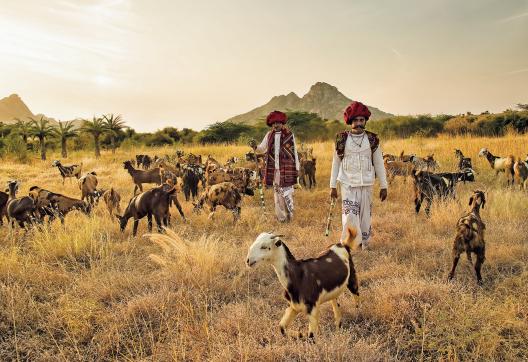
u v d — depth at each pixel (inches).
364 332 182.9
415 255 265.4
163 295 215.9
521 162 517.3
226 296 226.1
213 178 457.1
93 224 344.2
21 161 1280.8
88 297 220.8
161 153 1219.9
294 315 171.3
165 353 170.6
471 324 172.9
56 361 169.9
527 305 190.9
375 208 419.2
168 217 367.6
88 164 1067.9
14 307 206.2
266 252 162.1
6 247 313.7
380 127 1831.9
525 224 328.8
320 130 2058.3
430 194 382.3
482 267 245.8
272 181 385.4
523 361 155.9
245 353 157.8
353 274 188.7
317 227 357.4
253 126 2062.0
